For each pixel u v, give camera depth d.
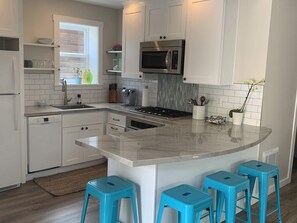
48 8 4.44
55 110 4.11
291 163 4.09
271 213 3.02
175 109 4.37
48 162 4.09
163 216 2.42
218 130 3.07
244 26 3.41
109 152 2.08
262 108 3.33
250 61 3.40
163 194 2.16
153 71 4.01
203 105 3.77
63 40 4.89
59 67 4.65
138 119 4.04
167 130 3.00
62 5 4.57
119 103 5.18
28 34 4.29
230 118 3.61
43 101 4.54
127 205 2.58
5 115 3.49
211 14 3.36
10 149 3.59
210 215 2.17
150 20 4.09
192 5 3.54
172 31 3.82
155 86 4.66
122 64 4.62
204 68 3.50
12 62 3.45
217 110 3.76
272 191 3.79
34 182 3.91
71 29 4.96
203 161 2.69
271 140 3.59
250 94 3.40
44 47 4.46
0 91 3.40
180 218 2.08
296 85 3.87
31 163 3.92
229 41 3.41
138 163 1.89
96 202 3.39
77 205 3.30
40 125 3.93
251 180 3.00
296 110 3.94
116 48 5.13
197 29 3.52
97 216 3.08
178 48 3.68
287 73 3.65
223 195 2.50
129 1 4.38
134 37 4.36
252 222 3.08
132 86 5.10
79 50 5.12
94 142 2.36
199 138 2.67
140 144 2.35
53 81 4.62
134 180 2.46
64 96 4.77
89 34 5.18
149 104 4.79
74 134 4.30
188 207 1.98
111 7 5.13
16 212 3.10
